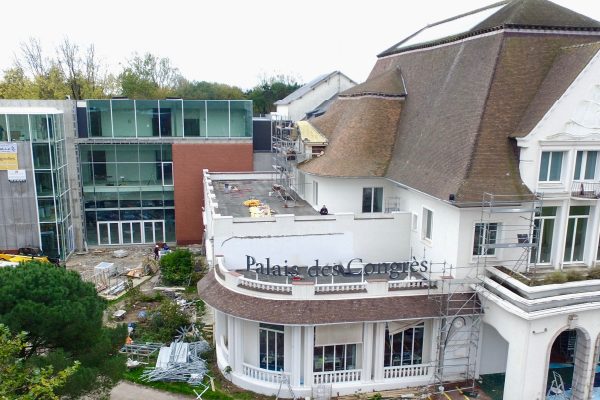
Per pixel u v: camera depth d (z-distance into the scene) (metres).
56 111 49.72
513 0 32.41
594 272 26.89
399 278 30.12
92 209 56.31
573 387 26.98
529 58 29.00
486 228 27.52
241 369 28.59
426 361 29.05
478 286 27.53
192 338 33.88
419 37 43.25
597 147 27.27
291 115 79.81
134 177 56.75
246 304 27.20
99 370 21.16
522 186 26.89
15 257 45.16
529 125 26.86
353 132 36.94
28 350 20.83
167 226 58.50
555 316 24.77
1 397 16.34
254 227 31.47
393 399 26.97
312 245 32.41
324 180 37.19
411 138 34.69
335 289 27.16
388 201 36.75
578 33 29.80
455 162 28.16
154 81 124.12
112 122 54.66
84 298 21.88
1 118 46.62
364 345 27.59
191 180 57.16
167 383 28.61
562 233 28.19
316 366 27.88
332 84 80.38
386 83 39.03
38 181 48.53
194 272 45.31
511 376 25.72
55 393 18.92
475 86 29.67
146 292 42.78
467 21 36.75
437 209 29.69
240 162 57.84
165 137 56.00
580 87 26.22
